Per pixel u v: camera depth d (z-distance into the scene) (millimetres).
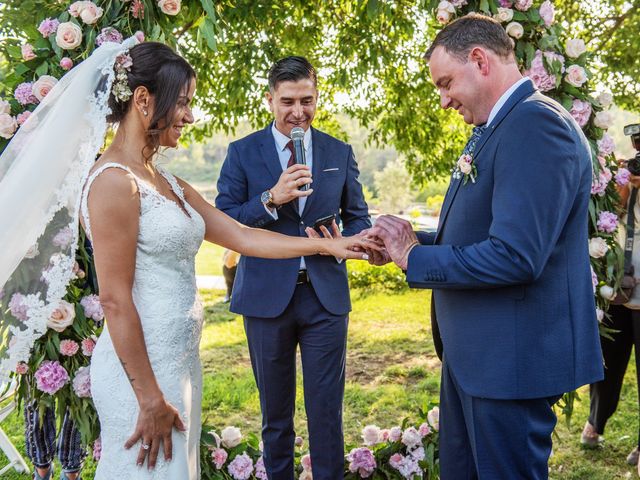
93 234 1814
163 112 1906
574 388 1944
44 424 2881
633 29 6355
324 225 2609
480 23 1952
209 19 2547
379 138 7641
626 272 3338
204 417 4523
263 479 2879
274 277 2721
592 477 3393
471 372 1975
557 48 2779
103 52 1940
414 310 8477
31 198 2031
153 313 1915
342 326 2764
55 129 1985
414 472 2908
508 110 1892
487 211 1932
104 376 1953
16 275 2117
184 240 1961
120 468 1923
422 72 6637
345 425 4297
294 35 5793
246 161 2832
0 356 2146
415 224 20047
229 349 6438
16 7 2914
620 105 7246
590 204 2799
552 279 1917
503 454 1974
